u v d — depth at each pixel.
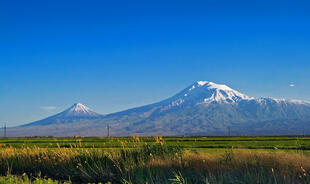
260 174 15.40
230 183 14.96
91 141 67.69
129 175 17.58
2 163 22.97
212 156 19.20
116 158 20.25
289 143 54.09
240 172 16.20
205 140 70.75
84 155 21.41
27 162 22.64
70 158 21.48
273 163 16.83
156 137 21.73
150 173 16.64
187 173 17.38
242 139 74.44
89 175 19.19
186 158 19.09
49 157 22.64
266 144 50.81
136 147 21.47
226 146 43.75
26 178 16.98
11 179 16.27
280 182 14.63
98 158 20.86
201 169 17.39
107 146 43.72
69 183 16.67
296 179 14.98
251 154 17.98
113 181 18.09
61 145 51.81
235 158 17.83
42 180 16.44
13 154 23.64
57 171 21.00
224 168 16.91
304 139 71.25
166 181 15.58
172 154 20.11
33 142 68.56
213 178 15.30
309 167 16.02
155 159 19.62
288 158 17.00
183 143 55.50
